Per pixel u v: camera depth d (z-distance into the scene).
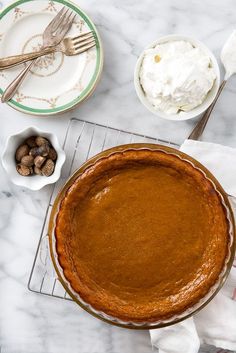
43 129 0.87
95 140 0.87
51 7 0.84
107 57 0.87
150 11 0.86
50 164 0.83
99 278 0.74
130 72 0.87
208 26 0.86
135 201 0.74
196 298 0.73
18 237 0.87
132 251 0.74
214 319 0.82
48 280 0.87
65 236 0.72
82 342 0.88
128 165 0.74
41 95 0.85
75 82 0.85
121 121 0.87
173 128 0.87
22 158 0.83
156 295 0.74
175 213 0.74
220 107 0.86
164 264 0.74
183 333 0.81
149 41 0.87
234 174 0.82
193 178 0.73
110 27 0.87
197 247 0.74
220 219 0.73
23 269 0.88
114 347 0.88
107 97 0.87
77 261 0.73
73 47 0.84
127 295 0.74
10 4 0.84
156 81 0.81
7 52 0.86
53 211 0.75
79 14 0.84
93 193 0.74
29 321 0.88
